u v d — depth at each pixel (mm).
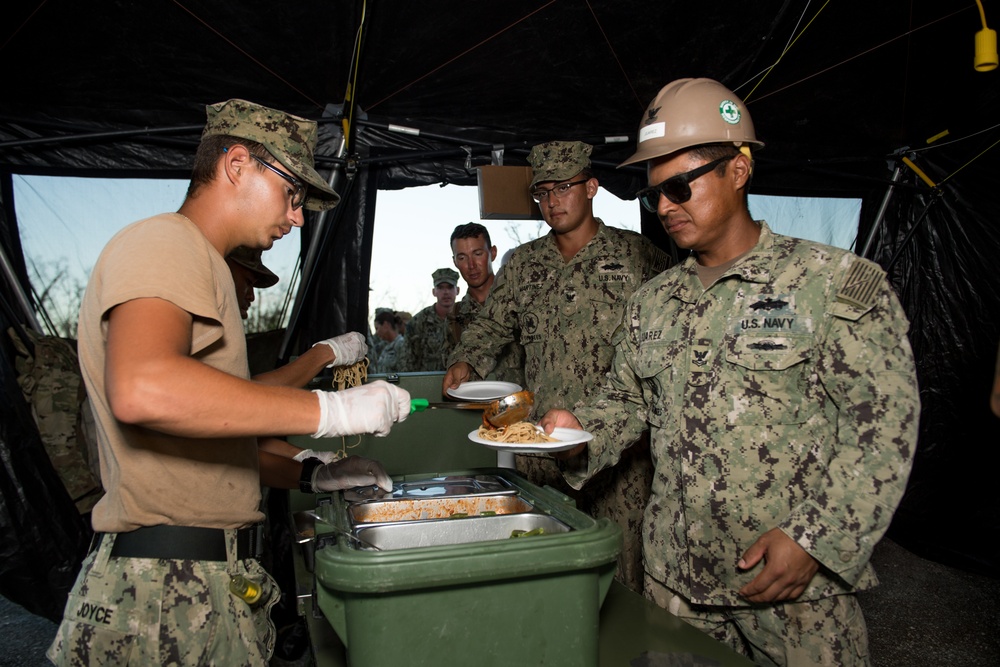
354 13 2965
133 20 2912
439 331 5379
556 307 2979
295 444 2260
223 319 1240
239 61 3230
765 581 1387
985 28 2004
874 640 3283
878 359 1408
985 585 3893
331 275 3826
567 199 2910
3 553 3232
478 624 1070
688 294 1688
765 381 1513
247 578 1288
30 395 3477
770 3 3166
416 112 3762
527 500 1607
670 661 1285
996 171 4078
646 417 1849
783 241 1602
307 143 1357
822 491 1396
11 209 3475
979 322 4250
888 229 4441
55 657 1191
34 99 3260
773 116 3943
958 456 4301
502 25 3156
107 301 1022
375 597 1027
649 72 3547
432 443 2385
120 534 1214
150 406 945
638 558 2842
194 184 1312
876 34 3369
